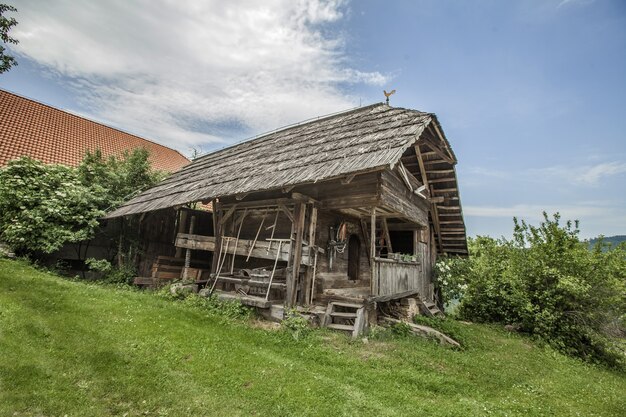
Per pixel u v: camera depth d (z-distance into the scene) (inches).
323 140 405.1
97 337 213.0
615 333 435.2
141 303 312.8
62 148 693.3
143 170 607.5
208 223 590.2
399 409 171.3
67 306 262.5
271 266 393.7
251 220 426.9
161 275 478.0
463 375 237.3
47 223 425.7
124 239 514.6
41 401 143.9
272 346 244.5
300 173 320.5
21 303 250.4
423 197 471.2
